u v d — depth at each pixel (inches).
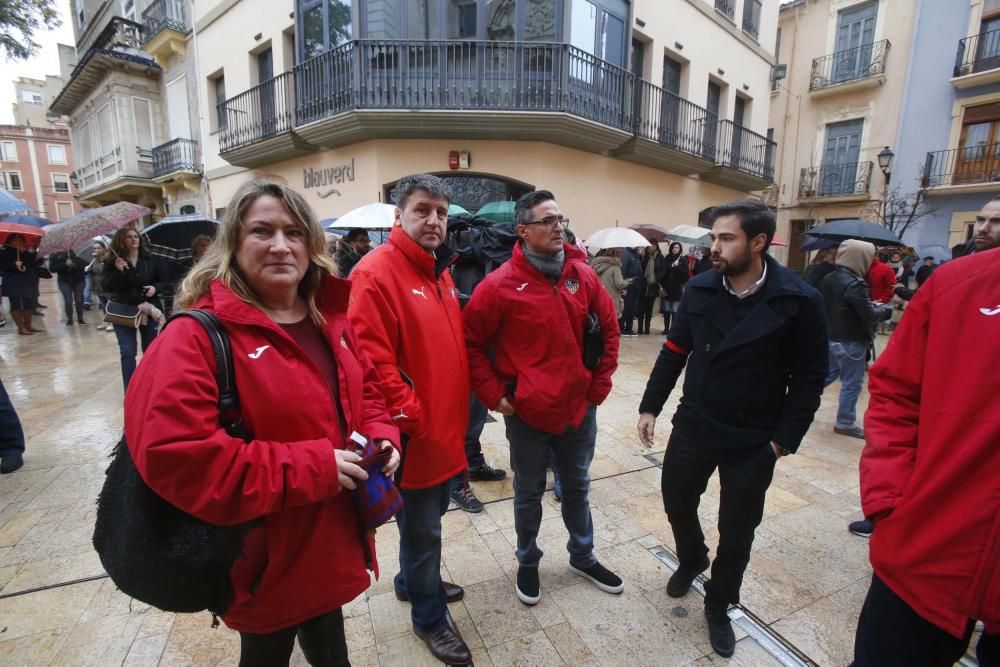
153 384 39.6
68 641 77.4
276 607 47.6
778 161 690.2
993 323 45.6
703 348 77.5
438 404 72.7
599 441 162.6
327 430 48.4
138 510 41.9
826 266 213.5
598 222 403.9
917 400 53.6
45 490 123.3
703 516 116.6
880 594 53.8
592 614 85.6
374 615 84.3
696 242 353.1
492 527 112.0
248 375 44.1
